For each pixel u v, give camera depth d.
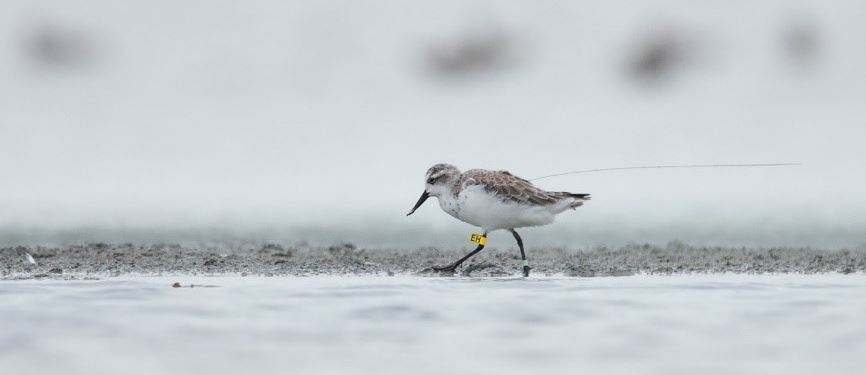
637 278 10.75
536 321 8.07
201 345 7.23
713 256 12.94
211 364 6.75
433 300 8.98
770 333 7.66
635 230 16.77
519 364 6.80
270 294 9.27
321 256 12.74
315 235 15.98
